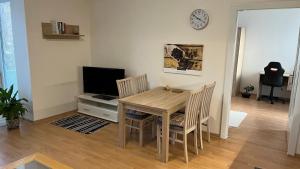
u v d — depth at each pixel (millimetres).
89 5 4844
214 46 3504
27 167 2154
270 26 6117
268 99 6156
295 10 5750
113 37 4605
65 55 4547
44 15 4066
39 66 4117
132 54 4406
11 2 3920
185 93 3576
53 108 4484
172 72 3971
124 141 3225
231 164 2840
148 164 2818
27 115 4238
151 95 3439
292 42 5906
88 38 4961
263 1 3047
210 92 3215
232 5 3248
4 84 4797
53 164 2178
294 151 3043
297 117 2941
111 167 2736
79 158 2928
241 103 5762
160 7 3910
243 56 6602
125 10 4332
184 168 2742
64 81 4613
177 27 3797
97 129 3871
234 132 3857
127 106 3131
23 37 3908
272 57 6234
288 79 5809
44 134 3637
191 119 2910
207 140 3494
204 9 3498
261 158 2992
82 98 4625
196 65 3711
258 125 4211
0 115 3959
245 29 6434
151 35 4098
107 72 4383
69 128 3893
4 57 4629
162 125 2832
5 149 3121
